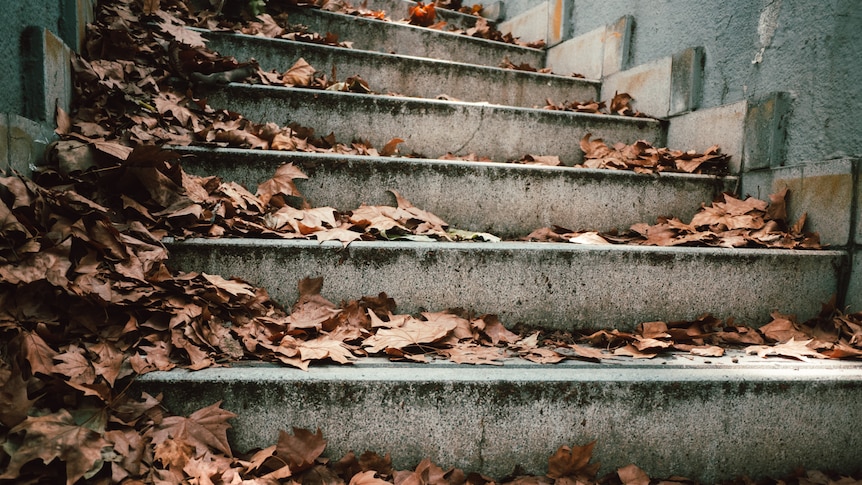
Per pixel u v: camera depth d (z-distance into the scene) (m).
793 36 2.09
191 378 1.23
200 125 2.11
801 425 1.37
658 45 2.85
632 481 1.30
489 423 1.30
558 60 3.66
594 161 2.46
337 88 2.57
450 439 1.30
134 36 2.27
